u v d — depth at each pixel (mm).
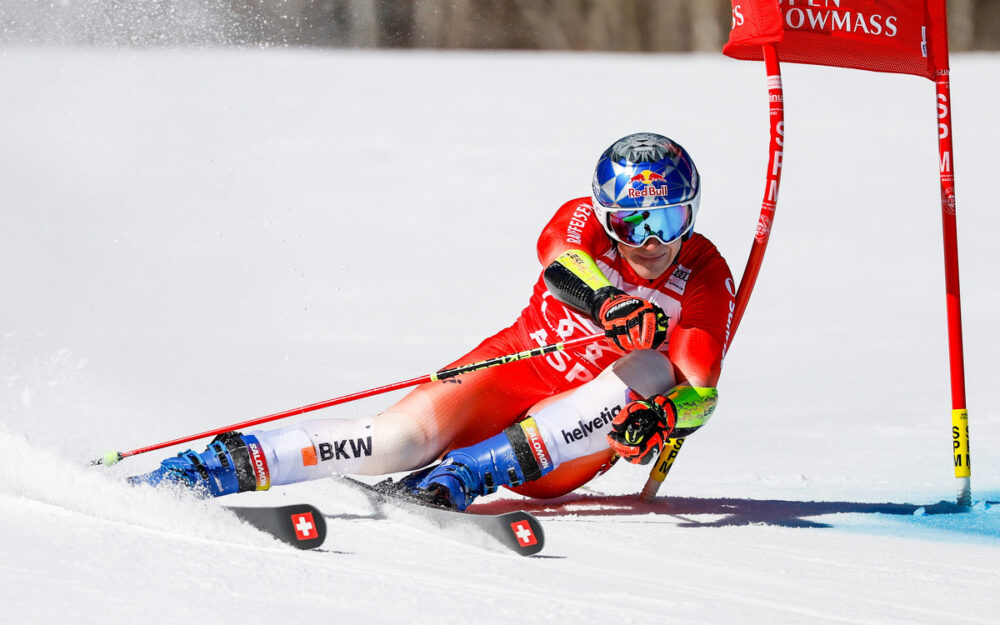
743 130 64625
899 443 22391
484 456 13969
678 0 102500
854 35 17438
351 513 13977
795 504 16781
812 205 51719
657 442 13500
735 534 14258
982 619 10555
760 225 16438
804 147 61500
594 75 79125
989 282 41781
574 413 14195
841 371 30375
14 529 11172
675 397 14055
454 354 29984
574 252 14602
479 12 96000
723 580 11555
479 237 46250
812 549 13516
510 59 85000
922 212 50938
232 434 13609
